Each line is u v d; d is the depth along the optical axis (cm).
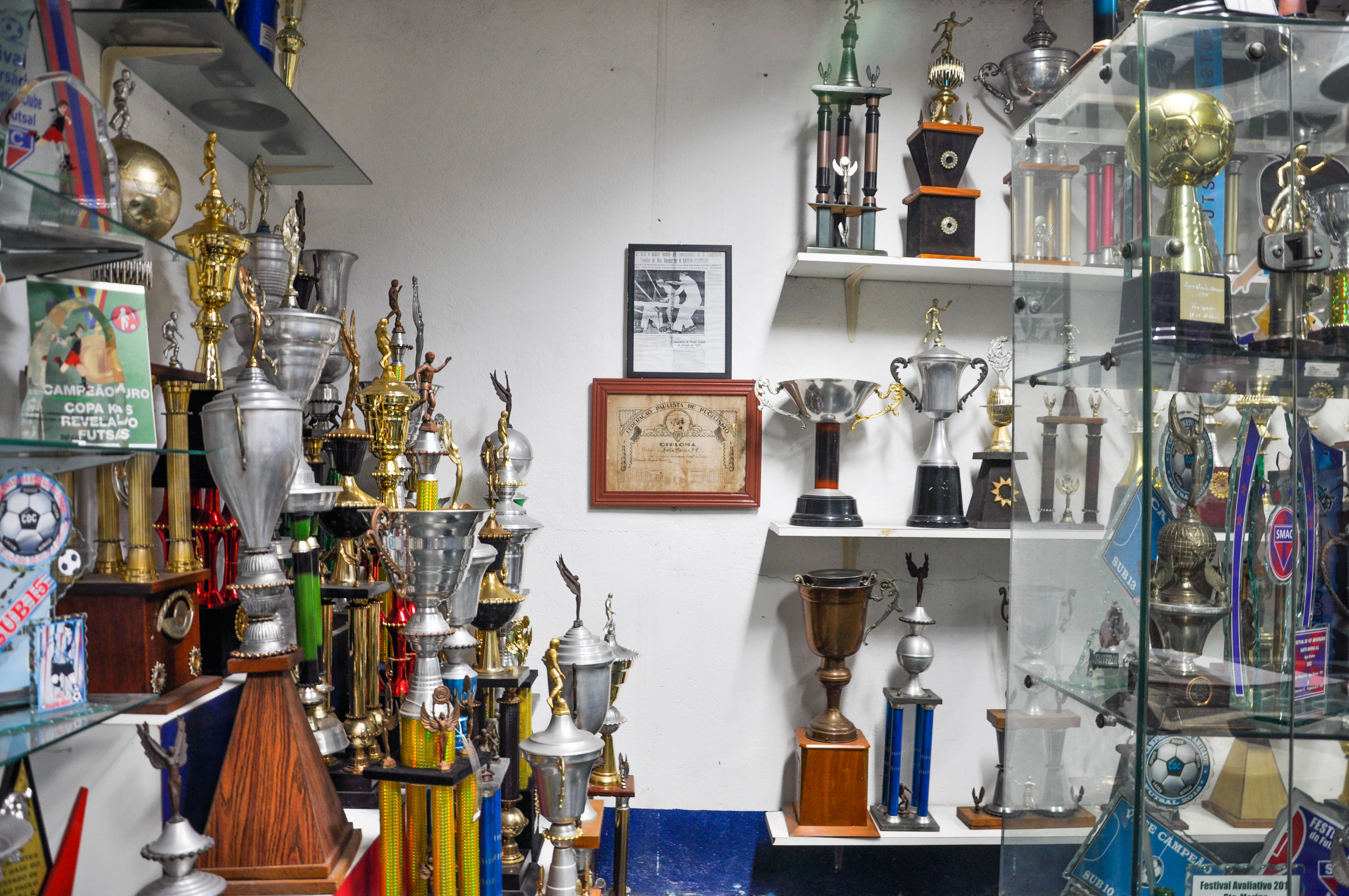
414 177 234
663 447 235
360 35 233
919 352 242
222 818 114
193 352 171
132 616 114
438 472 233
